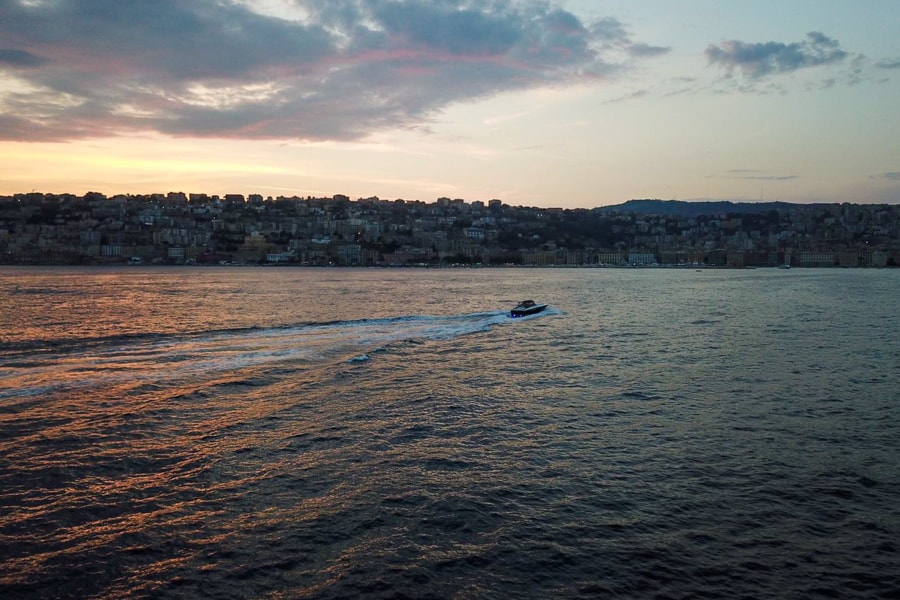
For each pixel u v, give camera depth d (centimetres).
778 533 1575
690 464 2034
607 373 3522
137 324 5716
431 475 1923
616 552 1480
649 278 19575
